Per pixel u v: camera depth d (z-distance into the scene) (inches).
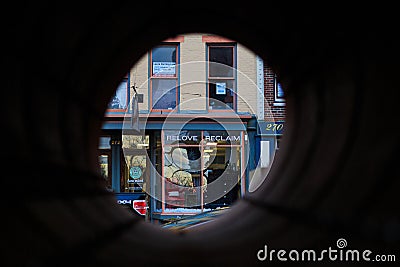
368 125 169.2
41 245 143.3
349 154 178.7
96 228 194.5
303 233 191.3
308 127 239.5
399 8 146.7
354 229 157.4
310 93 233.6
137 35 258.7
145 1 220.7
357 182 165.3
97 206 241.1
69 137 222.4
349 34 180.7
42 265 135.3
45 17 172.1
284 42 246.2
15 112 158.4
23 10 158.1
